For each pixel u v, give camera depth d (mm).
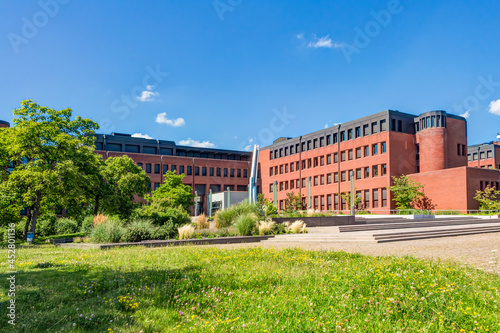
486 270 10203
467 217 41000
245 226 24078
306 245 19438
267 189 80875
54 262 12172
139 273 9766
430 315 5902
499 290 7395
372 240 20641
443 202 49156
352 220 34031
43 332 5406
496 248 15859
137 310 6367
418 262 11117
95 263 11898
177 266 11227
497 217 40625
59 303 6949
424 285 7672
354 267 10352
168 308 6516
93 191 31891
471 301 6641
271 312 6102
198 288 7938
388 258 12406
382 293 7051
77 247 19766
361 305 6523
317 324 5492
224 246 19203
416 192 49719
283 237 23141
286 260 12133
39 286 8281
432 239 21844
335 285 7949
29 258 13828
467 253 14375
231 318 5934
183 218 33156
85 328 5582
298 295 7199
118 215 33406
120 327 5492
